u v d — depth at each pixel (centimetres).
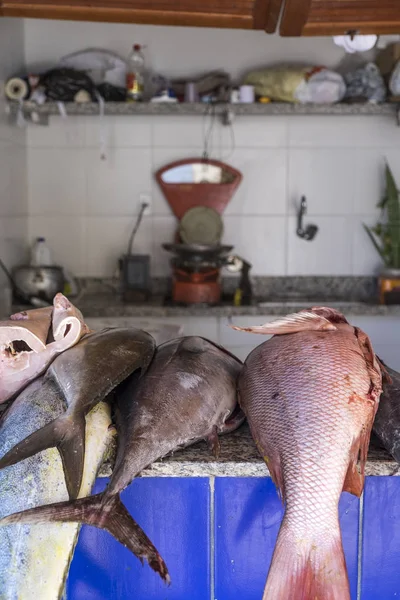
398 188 361
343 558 86
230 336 341
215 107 318
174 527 110
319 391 95
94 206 362
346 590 85
